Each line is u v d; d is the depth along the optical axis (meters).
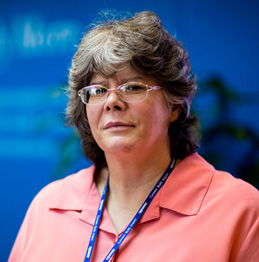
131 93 1.28
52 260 1.34
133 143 1.29
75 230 1.39
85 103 1.36
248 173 2.67
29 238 1.49
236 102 2.79
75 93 1.46
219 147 2.65
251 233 1.20
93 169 1.56
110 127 1.30
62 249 1.36
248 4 3.02
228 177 1.35
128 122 1.28
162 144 1.40
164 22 3.18
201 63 3.13
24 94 3.58
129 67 1.28
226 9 3.07
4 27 3.62
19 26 3.58
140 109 1.28
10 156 3.62
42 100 3.50
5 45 3.62
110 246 1.31
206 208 1.26
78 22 3.39
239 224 1.22
